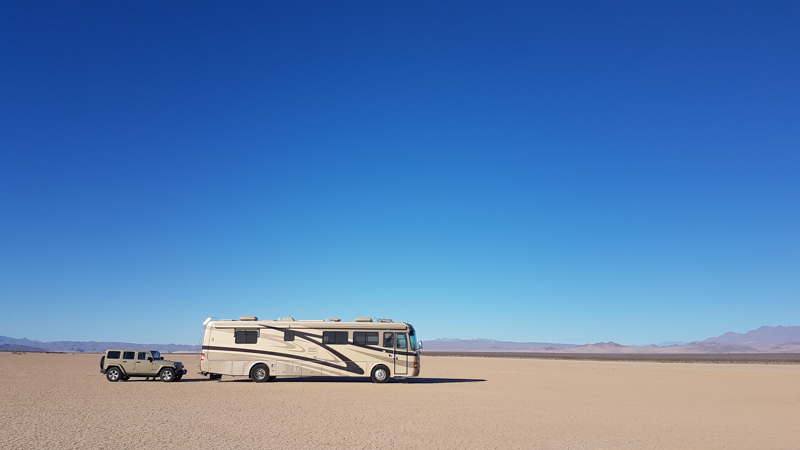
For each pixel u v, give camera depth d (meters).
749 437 17.20
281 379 40.53
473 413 22.03
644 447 15.37
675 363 103.31
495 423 19.31
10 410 21.09
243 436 15.84
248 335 36.19
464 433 17.06
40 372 47.59
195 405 23.27
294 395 28.30
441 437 16.30
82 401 24.44
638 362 109.06
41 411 20.86
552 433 17.42
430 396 28.84
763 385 40.81
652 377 50.84
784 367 81.94
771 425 19.89
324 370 35.81
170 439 15.20
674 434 17.61
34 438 15.14
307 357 35.91
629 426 19.23
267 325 36.25
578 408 24.47
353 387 33.72
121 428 16.97
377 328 36.50
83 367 58.31
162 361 37.72
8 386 32.12
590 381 43.88
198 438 15.41
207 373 35.84
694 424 19.92
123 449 13.77
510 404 25.72
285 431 16.83
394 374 36.09
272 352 35.94
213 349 36.12
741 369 72.44
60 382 35.94
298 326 36.28
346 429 17.39
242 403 24.23
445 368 67.88
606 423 19.88
